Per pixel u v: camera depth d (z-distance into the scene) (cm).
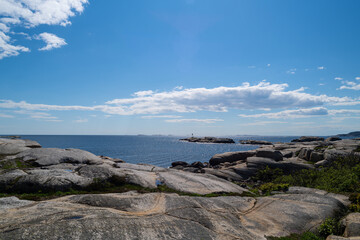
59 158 2088
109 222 891
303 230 1242
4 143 2395
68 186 1504
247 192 2094
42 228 762
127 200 1237
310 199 1664
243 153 4806
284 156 4319
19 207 1038
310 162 3606
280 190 2147
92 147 13950
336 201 1628
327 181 2347
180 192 1730
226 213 1306
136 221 954
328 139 6119
